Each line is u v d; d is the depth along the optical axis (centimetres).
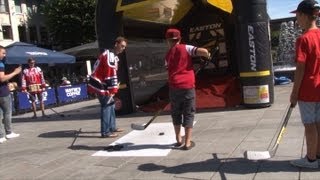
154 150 610
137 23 1132
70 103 1762
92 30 3155
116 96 993
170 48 605
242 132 679
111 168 545
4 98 812
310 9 445
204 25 1251
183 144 623
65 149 675
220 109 950
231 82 1080
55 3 3183
